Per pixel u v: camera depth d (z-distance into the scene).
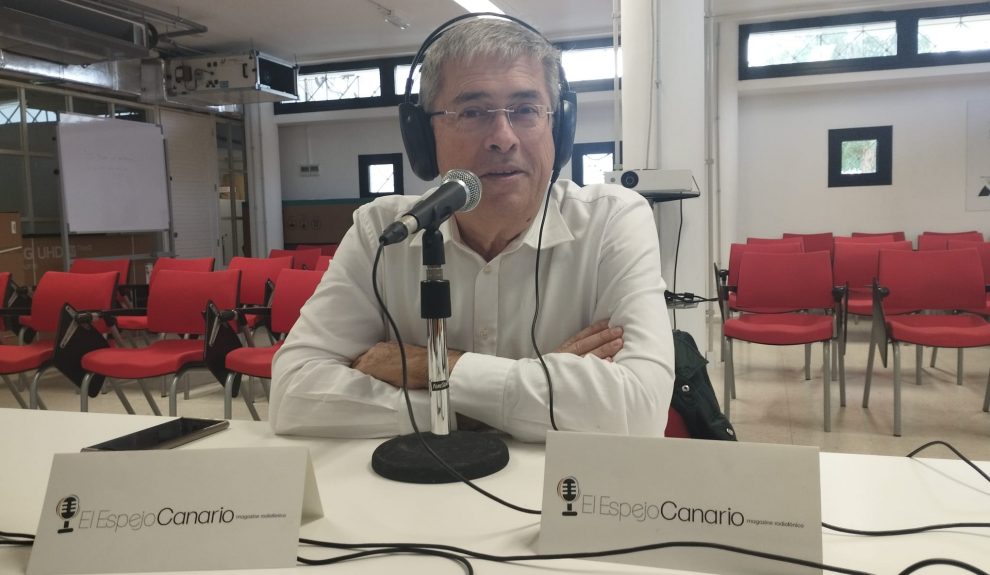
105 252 7.33
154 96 7.55
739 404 3.64
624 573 0.62
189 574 0.64
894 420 3.10
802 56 7.13
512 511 0.75
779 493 0.62
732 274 4.70
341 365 1.10
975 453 2.80
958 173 7.08
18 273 6.15
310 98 9.27
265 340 5.39
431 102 1.04
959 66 6.68
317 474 0.88
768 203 7.61
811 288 3.52
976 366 4.33
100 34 5.32
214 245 9.04
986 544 0.65
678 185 3.49
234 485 0.68
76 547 0.66
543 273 1.17
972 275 3.34
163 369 2.92
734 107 7.22
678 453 0.65
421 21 7.22
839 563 0.62
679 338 1.34
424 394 1.03
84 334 3.10
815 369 4.43
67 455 0.69
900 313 3.67
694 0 3.88
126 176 7.10
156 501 0.68
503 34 0.99
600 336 1.08
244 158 9.51
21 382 4.18
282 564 0.64
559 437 0.68
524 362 1.02
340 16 7.01
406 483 0.84
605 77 8.05
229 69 7.20
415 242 1.15
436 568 0.63
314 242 9.60
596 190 1.23
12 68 6.14
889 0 6.61
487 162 1.01
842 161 7.38
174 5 6.53
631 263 1.14
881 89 7.22
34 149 6.82
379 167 9.57
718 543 0.62
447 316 0.90
